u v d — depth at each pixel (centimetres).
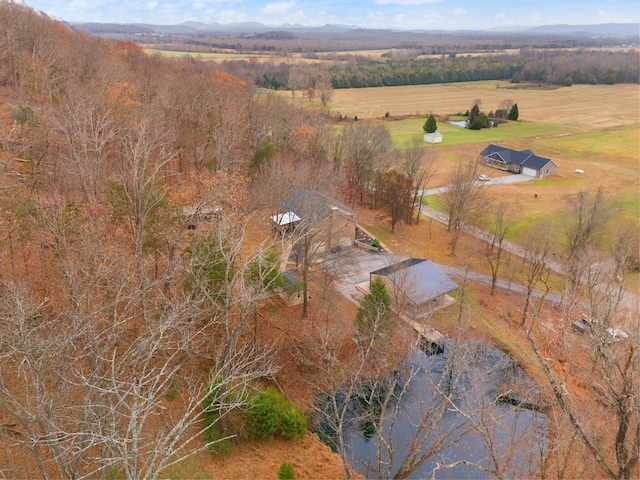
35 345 1492
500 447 2489
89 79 5603
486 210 6153
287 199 4162
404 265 4150
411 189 6144
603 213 5000
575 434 1934
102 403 1585
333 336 3359
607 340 1753
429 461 2659
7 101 4534
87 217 2625
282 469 2300
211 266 2609
